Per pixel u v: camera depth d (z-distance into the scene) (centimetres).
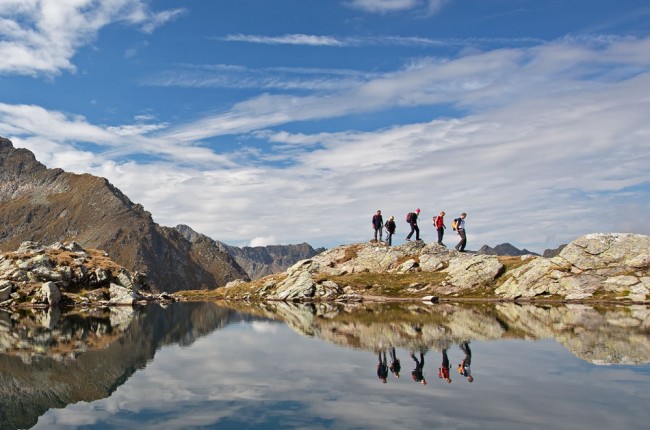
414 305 5247
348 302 6128
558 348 2236
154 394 1571
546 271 5597
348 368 1914
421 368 1881
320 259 8288
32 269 7412
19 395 1592
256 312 4850
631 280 5047
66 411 1407
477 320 3506
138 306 6612
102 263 8656
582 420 1233
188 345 2625
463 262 6612
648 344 2292
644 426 1183
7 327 3762
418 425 1229
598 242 5509
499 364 1919
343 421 1270
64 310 5912
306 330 3184
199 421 1289
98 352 2425
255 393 1559
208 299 7975
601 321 3244
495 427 1202
